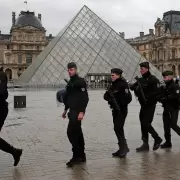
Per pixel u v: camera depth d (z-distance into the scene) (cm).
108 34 8681
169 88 1398
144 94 1330
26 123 2278
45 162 1192
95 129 1964
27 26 19062
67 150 1388
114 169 1076
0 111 1077
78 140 1180
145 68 1336
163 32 17500
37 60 8731
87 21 8800
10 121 2397
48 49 8550
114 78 1277
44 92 7006
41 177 1005
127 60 8306
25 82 7981
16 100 3581
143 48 19425
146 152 1329
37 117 2656
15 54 19112
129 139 1631
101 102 4225
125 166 1111
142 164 1132
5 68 19088
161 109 3269
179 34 17150
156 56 18088
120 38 8738
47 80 7594
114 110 1284
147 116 1341
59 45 8150
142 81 1339
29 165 1152
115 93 1266
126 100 1265
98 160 1208
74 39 8338
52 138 1673
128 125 2131
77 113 1155
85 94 1168
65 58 7950
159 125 2094
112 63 8112
